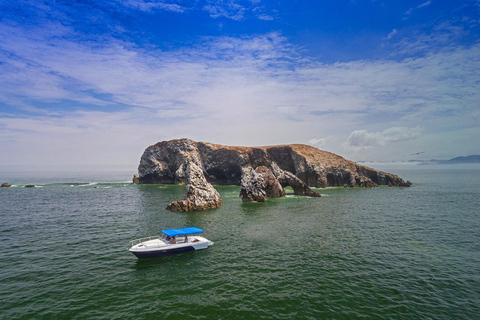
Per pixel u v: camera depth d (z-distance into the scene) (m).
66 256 30.11
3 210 57.31
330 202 67.62
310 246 33.12
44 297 21.16
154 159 130.50
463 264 27.22
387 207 59.47
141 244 30.84
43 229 41.62
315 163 106.88
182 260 28.91
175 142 132.00
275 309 19.25
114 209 58.84
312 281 23.59
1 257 29.67
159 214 53.53
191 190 60.38
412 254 30.11
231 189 104.00
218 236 37.75
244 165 117.88
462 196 75.06
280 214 53.12
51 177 188.12
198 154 130.88
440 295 21.19
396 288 22.28
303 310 19.11
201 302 20.30
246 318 18.19
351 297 20.86
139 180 133.25
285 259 28.91
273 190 77.25
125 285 23.22
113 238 36.91
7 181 142.25
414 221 45.81
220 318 18.22
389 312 18.86
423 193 82.94
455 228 40.97
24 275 25.12
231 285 23.02
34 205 63.69
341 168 109.44
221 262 28.28
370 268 26.33
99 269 26.61
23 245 33.84
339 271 25.67
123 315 18.70
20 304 20.09
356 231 39.81
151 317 18.42
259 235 38.12
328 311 18.97
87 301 20.58
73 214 53.22
